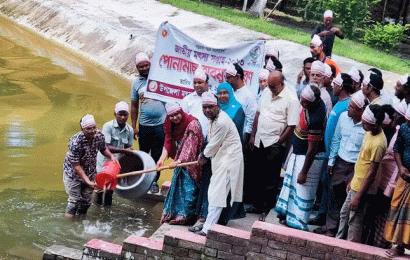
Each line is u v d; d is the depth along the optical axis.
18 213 8.69
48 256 7.40
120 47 18.25
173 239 6.98
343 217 6.80
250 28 20.30
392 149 6.50
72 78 16.30
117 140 8.85
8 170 10.24
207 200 7.43
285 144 7.66
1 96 14.20
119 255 7.18
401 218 6.24
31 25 21.95
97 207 9.06
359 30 22.27
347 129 6.98
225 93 7.66
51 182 9.94
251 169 8.05
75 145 8.21
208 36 19.12
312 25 23.11
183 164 7.54
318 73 7.62
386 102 7.35
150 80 9.14
